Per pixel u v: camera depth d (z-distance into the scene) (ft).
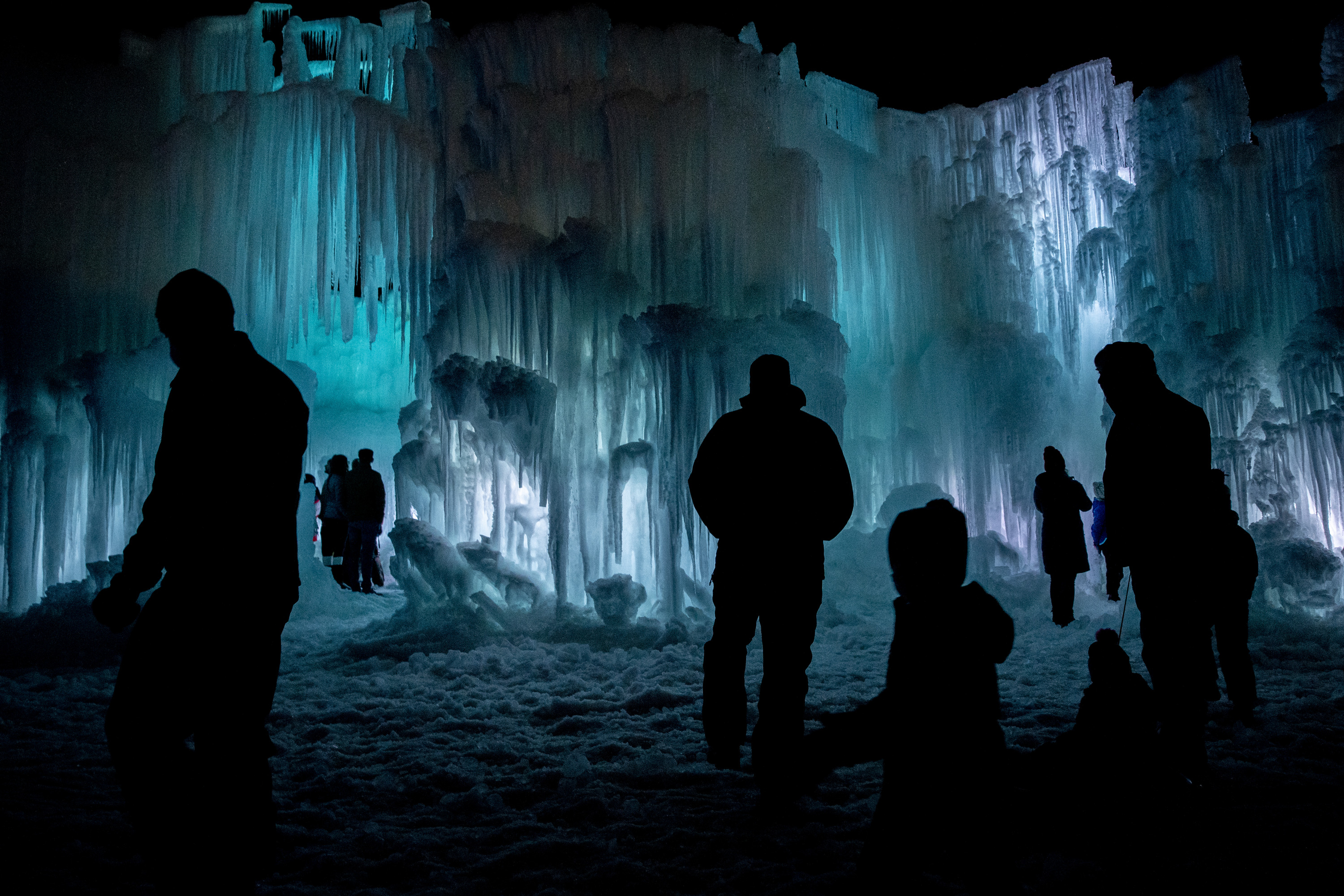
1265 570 28.60
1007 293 35.78
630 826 10.84
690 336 26.81
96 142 31.32
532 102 29.07
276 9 34.37
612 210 28.37
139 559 7.73
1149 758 10.33
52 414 30.91
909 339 36.14
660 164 28.45
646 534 28.30
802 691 12.32
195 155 31.81
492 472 28.43
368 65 33.50
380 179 31.48
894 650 8.22
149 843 7.58
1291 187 32.91
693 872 9.35
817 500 12.66
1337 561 27.94
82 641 25.13
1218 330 32.73
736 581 12.76
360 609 34.01
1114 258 35.60
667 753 14.24
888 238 36.11
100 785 12.82
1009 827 8.07
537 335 28.27
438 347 28.78
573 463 27.96
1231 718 15.81
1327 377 30.60
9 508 29.99
